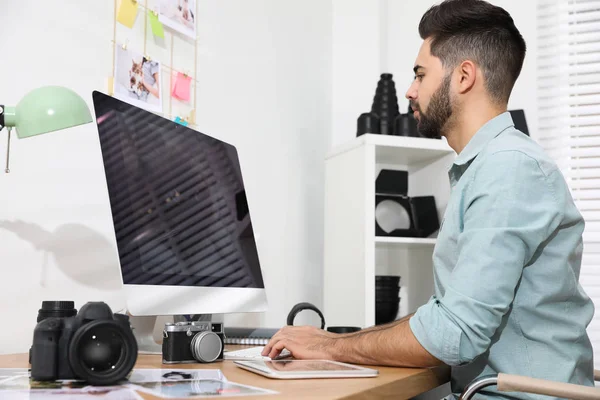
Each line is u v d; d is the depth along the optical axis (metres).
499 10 1.39
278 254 2.40
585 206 2.80
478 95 1.38
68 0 1.53
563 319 1.21
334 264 2.52
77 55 1.55
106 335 0.85
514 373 1.19
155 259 1.24
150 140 1.31
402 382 0.98
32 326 1.39
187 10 1.97
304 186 2.62
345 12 2.96
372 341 1.18
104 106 1.19
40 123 1.10
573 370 1.20
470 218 1.18
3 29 1.37
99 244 1.57
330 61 2.91
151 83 1.80
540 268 1.20
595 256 2.77
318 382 0.91
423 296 2.69
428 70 1.43
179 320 1.34
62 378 0.88
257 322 2.23
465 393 1.03
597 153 2.79
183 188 1.39
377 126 2.54
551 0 2.91
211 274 1.40
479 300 1.10
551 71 2.87
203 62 2.05
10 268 1.36
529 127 2.87
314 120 2.73
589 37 2.84
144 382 0.88
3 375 0.95
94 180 1.57
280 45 2.49
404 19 3.05
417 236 2.50
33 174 1.42
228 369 1.07
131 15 1.73
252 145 2.29
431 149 2.46
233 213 1.57
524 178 1.16
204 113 2.05
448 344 1.10
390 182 2.68
